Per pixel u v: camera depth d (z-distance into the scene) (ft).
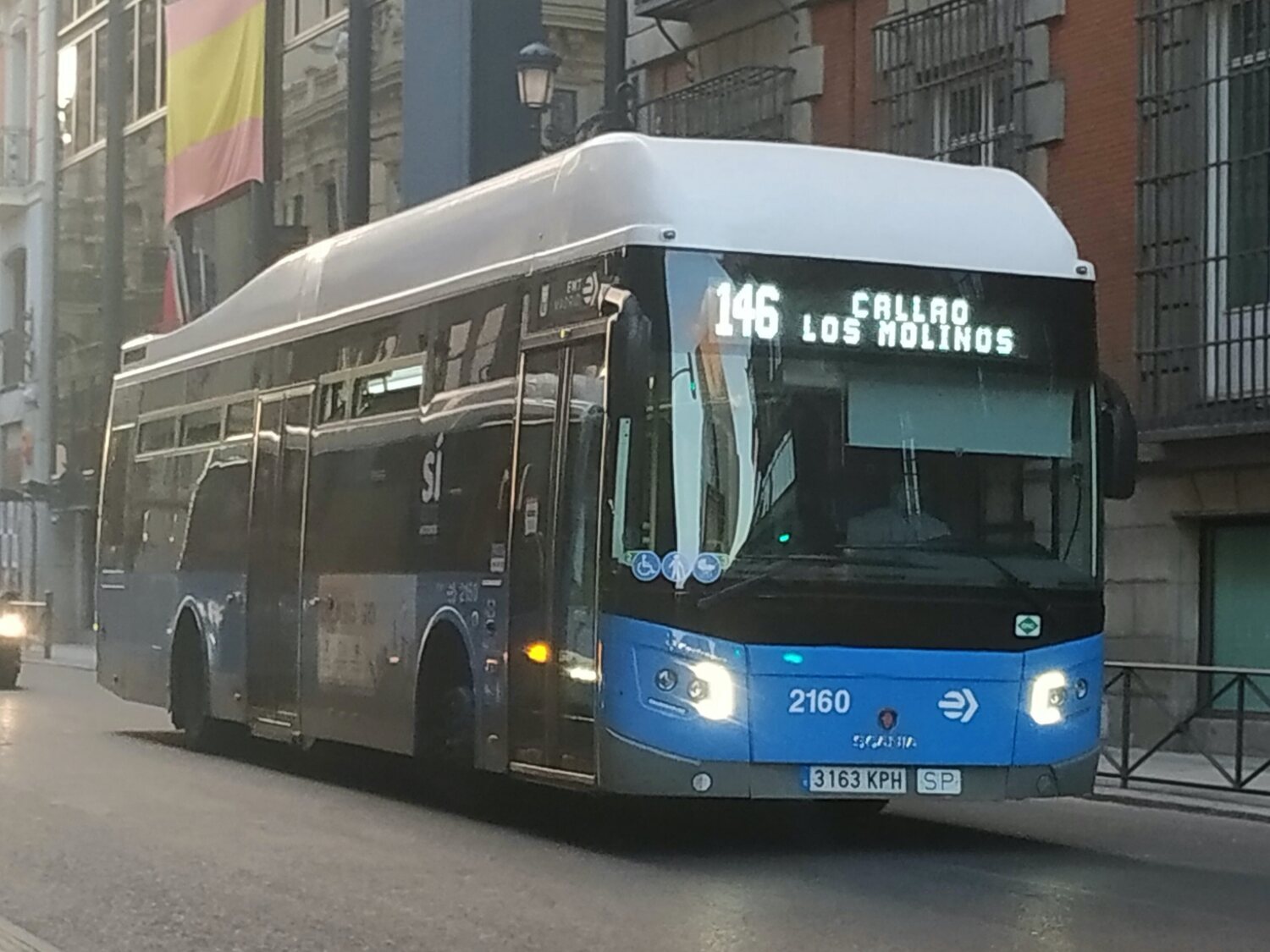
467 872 37.04
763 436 37.58
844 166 39.58
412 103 106.32
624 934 30.60
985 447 38.78
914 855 40.34
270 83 117.50
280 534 53.72
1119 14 66.23
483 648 42.22
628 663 37.14
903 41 74.95
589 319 38.96
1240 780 51.37
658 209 37.99
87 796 48.80
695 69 86.99
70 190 168.04
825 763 37.47
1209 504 63.82
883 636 37.78
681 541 37.09
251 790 50.78
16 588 173.68
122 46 148.25
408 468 46.44
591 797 50.60
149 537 64.23
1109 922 32.32
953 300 38.96
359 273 50.83
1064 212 68.03
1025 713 38.55
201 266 127.24
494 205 44.39
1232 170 62.64
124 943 30.19
